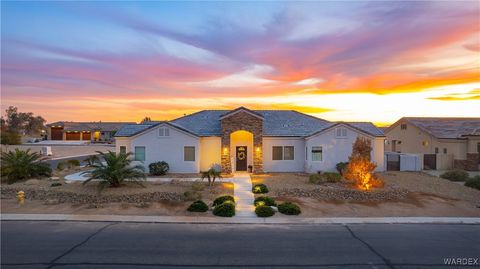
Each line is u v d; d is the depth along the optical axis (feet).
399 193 73.15
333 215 58.29
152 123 116.88
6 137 257.75
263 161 107.04
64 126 315.78
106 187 75.25
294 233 47.98
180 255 38.63
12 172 87.71
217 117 118.73
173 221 53.67
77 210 59.88
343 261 37.17
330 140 103.40
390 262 37.01
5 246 41.34
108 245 42.01
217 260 37.19
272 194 72.28
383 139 108.78
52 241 43.45
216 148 106.32
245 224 52.75
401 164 112.27
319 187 78.74
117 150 108.47
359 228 50.85
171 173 102.83
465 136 118.32
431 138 133.28
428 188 80.69
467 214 59.82
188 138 103.35
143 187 76.33
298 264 36.22
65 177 95.55
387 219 55.93
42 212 58.44
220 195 72.13
